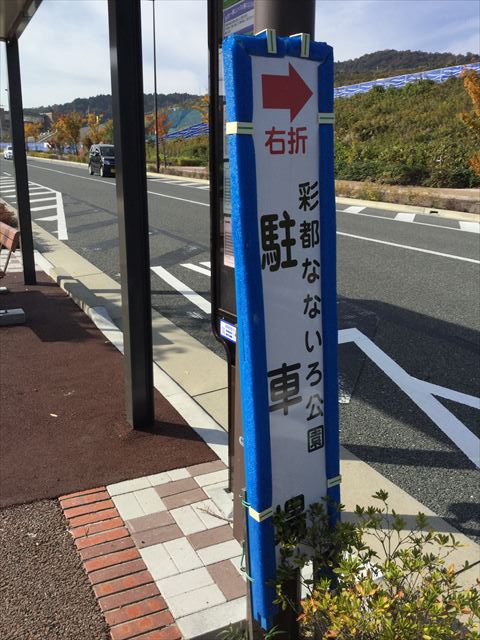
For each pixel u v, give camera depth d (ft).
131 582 7.97
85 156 156.04
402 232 39.91
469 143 74.28
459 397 14.79
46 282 25.88
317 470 6.44
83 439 11.94
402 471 11.49
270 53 5.33
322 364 6.27
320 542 6.40
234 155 5.31
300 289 5.96
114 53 10.27
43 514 9.39
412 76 118.42
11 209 47.50
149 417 12.45
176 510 9.52
